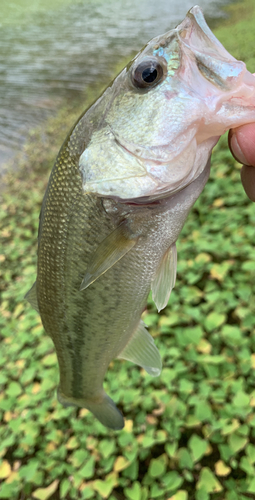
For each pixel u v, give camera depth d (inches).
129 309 7.2
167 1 105.3
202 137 5.4
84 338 7.7
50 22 97.3
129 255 6.4
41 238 7.1
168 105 5.2
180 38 5.2
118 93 5.6
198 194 6.2
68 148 6.2
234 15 68.3
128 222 6.0
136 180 5.4
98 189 5.5
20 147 39.7
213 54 5.1
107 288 6.8
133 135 5.4
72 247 6.6
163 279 6.8
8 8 124.4
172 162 5.3
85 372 8.5
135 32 75.3
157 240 6.3
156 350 7.9
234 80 5.0
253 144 5.2
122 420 9.0
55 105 47.3
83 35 80.5
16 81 56.7
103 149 5.6
